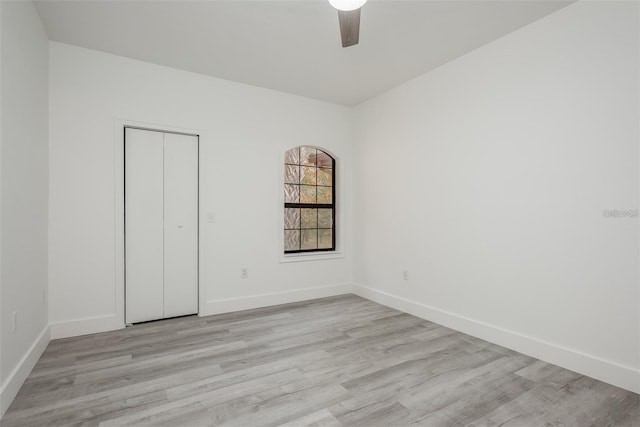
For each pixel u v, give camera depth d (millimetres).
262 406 1819
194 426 1643
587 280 2191
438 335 2928
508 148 2650
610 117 2084
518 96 2580
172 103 3311
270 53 2998
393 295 3809
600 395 1946
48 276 2729
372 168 4160
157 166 3293
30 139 2258
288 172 4383
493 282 2762
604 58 2107
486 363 2367
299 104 4094
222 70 3367
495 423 1688
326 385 2051
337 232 4535
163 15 2414
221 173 3580
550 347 2369
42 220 2551
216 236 3553
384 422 1687
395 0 2207
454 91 3098
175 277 3383
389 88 3854
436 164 3281
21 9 2059
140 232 3209
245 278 3727
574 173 2254
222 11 2361
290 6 2297
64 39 2764
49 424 1652
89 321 2904
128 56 3068
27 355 2145
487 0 2211
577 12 2229
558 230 2340
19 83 2031
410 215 3592
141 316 3215
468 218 2969
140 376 2150
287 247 4320
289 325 3180
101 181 2969
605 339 2107
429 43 2797
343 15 1793
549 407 1828
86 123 2908
